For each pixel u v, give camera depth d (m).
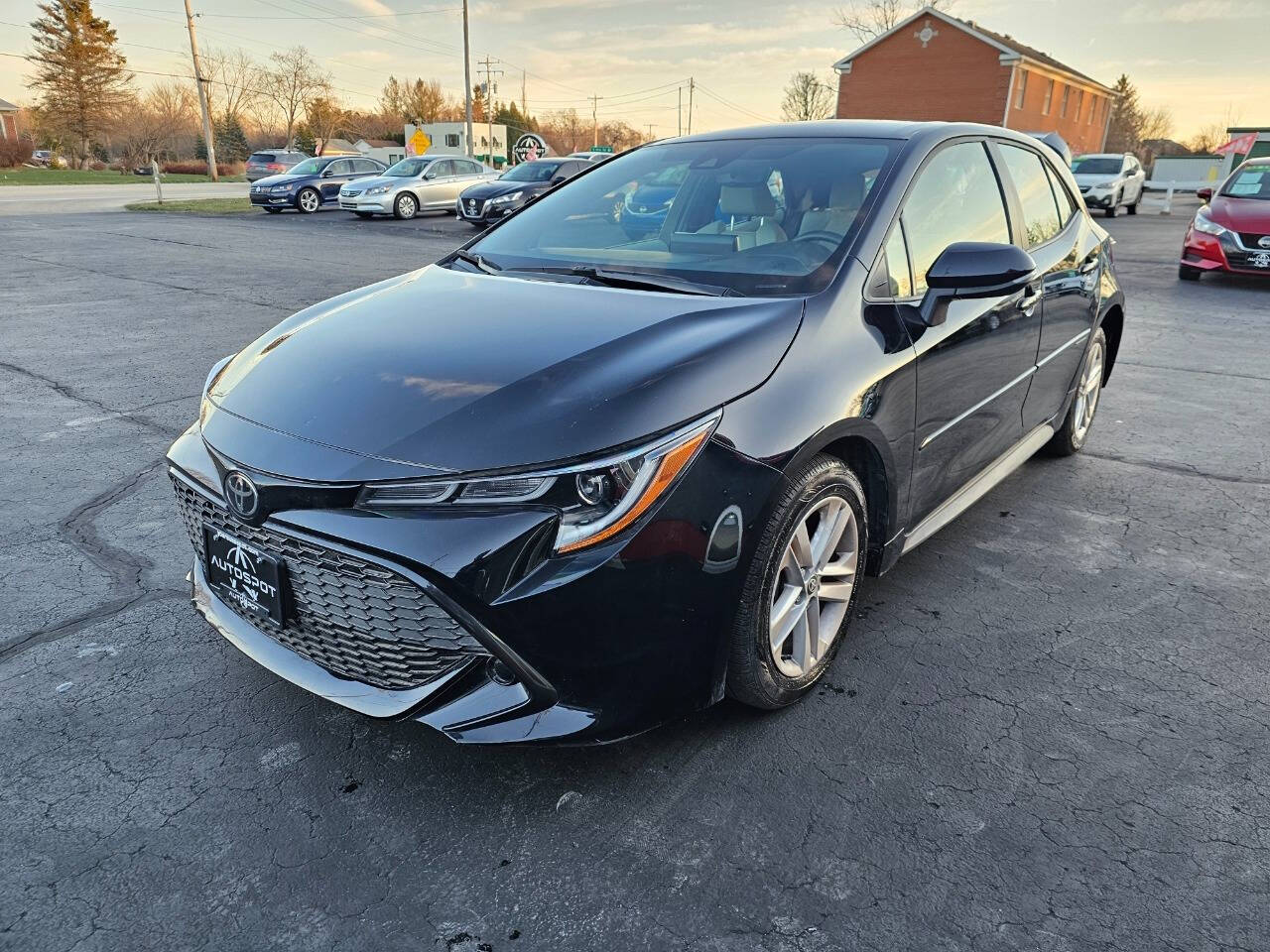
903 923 1.77
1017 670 2.64
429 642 1.92
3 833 1.99
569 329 2.25
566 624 1.85
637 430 1.87
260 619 2.20
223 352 6.63
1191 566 3.32
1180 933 1.75
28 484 3.99
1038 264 3.46
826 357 2.28
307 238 15.42
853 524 2.46
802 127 3.25
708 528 1.97
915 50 40.09
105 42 65.75
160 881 1.87
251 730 2.35
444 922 1.78
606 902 1.82
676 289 2.53
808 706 2.46
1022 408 3.50
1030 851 1.95
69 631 2.80
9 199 27.16
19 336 7.10
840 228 2.62
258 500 1.95
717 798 2.11
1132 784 2.16
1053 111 43.75
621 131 95.81
